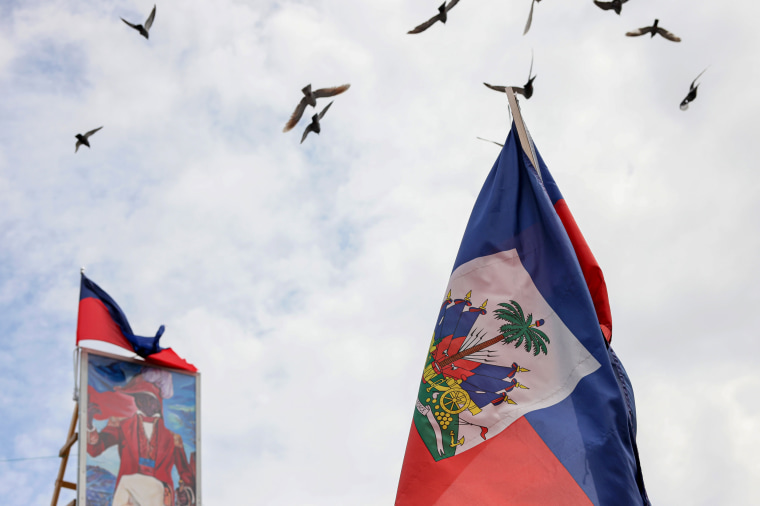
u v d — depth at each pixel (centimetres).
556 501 1583
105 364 1973
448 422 1706
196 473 2014
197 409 2069
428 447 1691
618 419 1636
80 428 1884
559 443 1636
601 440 1620
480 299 1828
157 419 2000
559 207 1933
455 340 1795
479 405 1714
